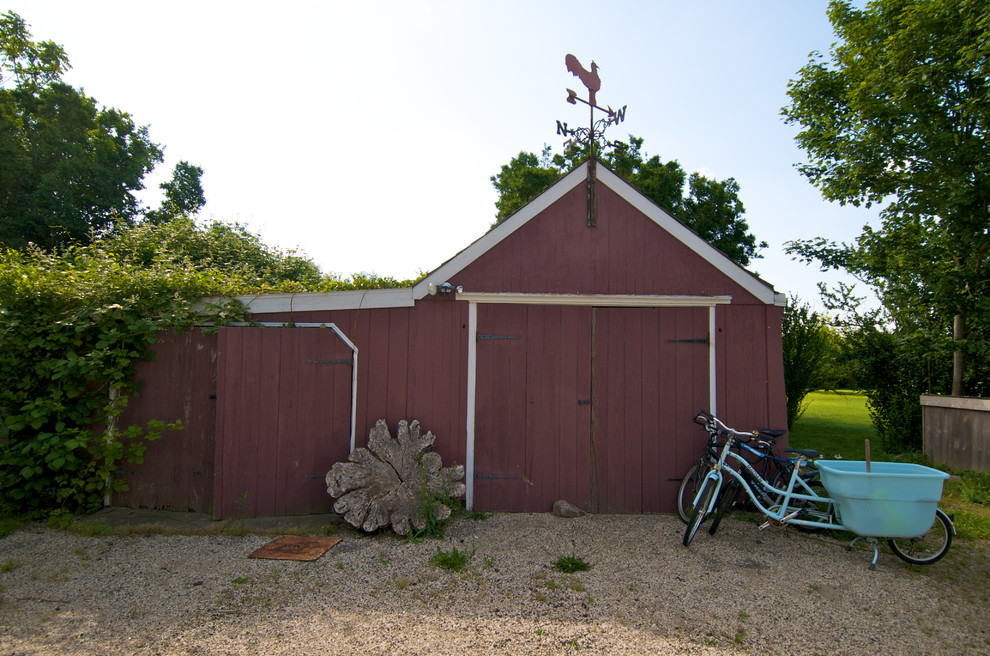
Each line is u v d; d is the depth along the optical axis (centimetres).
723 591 402
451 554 457
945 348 926
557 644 327
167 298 582
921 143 911
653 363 606
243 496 546
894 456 936
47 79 2103
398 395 591
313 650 316
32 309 551
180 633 332
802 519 521
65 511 539
